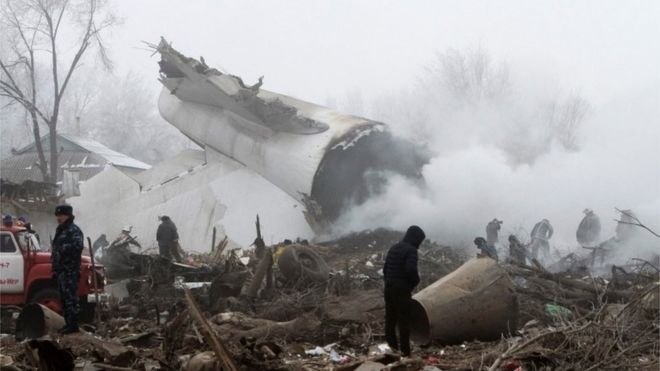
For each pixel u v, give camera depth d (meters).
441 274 16.92
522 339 9.34
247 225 27.61
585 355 7.95
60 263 11.34
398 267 9.61
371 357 8.79
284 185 26.45
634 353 8.78
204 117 29.75
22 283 13.89
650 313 10.16
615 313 10.57
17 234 14.07
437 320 10.46
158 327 12.25
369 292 12.33
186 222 29.41
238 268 17.55
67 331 11.31
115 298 15.65
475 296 10.65
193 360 7.73
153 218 30.61
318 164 24.92
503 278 10.87
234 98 26.78
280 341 10.50
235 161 29.41
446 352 9.99
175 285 16.59
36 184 27.16
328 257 21.84
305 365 8.57
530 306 12.22
